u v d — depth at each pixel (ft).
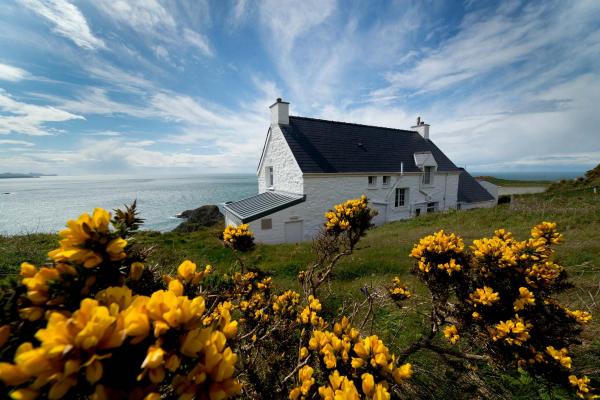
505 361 5.89
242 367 5.44
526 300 5.71
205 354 2.21
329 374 3.81
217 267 20.44
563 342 5.67
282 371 6.11
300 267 20.61
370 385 2.99
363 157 48.65
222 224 65.21
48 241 22.82
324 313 11.89
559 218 27.53
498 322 5.99
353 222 8.97
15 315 2.31
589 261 14.74
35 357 1.73
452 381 7.48
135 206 3.31
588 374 6.71
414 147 58.59
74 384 1.80
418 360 8.43
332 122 53.16
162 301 2.22
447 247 6.73
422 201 53.16
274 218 37.40
